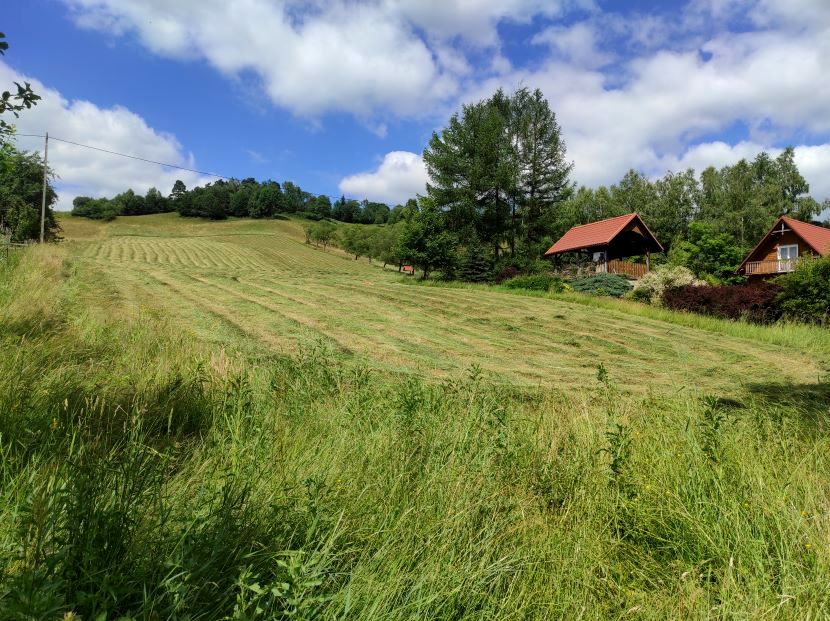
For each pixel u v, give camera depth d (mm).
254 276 27297
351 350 11484
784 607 2270
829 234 32938
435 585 2244
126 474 2330
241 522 2273
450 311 18688
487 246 42188
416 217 36719
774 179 55000
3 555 1791
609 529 3143
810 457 3744
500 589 2449
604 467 3686
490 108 41562
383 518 2746
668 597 2463
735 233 49094
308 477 2848
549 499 3490
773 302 19516
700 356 13562
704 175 55094
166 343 7141
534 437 4285
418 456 3629
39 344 5188
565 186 42031
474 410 4410
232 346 9492
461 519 2797
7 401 3312
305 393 5047
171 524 2240
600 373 5867
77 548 1828
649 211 54156
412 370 9586
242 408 4113
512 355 12672
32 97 3770
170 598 1772
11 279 11680
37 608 1381
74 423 3465
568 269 35844
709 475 3447
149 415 4020
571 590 2484
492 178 39562
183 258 56438
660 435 4227
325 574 2209
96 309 11758
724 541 2844
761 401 7578
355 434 3936
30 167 32938
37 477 2342
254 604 1882
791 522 2830
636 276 33688
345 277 33750
